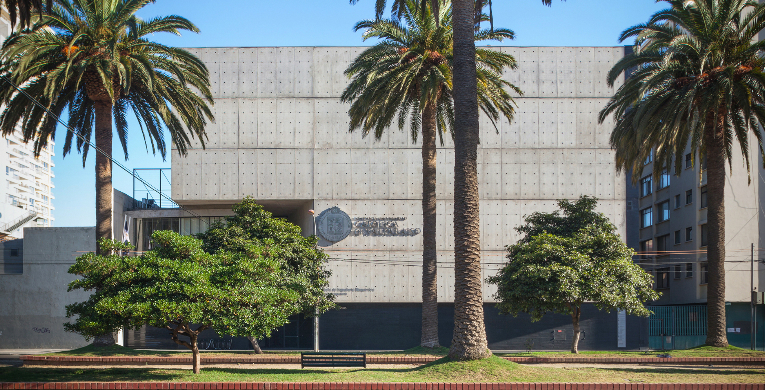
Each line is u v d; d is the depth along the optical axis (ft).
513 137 142.10
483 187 140.67
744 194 137.39
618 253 92.12
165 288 55.21
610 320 138.62
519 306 95.35
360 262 139.23
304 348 143.64
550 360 85.51
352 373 59.77
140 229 147.64
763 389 52.11
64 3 84.94
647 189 173.58
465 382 53.11
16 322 138.10
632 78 92.27
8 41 82.12
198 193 140.05
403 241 139.95
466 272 60.13
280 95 143.13
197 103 96.53
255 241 93.04
